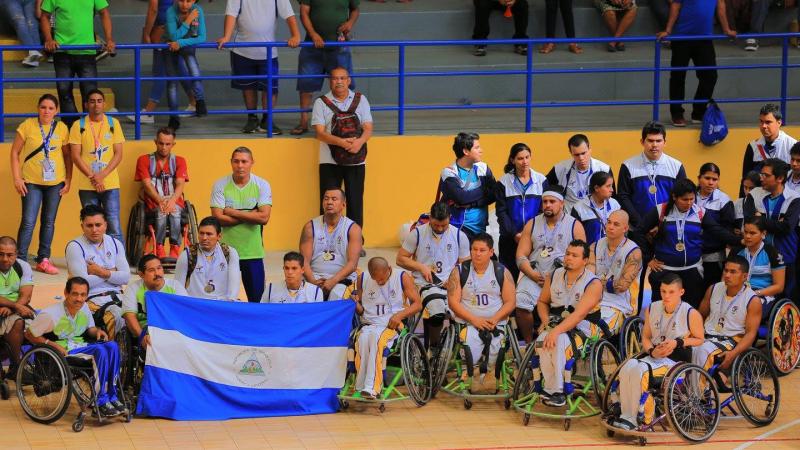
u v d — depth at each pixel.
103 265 16.22
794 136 22.02
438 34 26.27
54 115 18.86
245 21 21.11
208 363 15.16
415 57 25.30
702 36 21.56
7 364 16.48
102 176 18.88
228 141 20.33
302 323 15.48
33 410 14.87
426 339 16.83
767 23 27.55
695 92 24.53
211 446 14.04
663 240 17.03
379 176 20.86
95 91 18.97
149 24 21.53
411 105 23.05
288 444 14.17
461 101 24.59
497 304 15.70
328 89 24.00
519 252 16.92
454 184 17.64
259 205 17.42
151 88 23.17
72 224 19.88
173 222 19.28
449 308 15.82
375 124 22.19
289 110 20.56
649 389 14.45
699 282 17.05
